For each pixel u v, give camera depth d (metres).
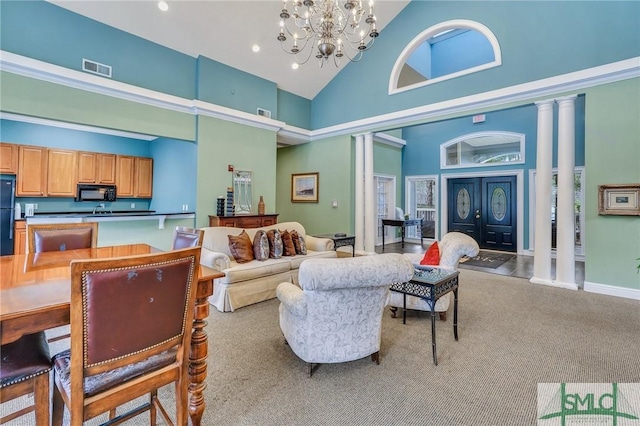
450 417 1.63
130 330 1.11
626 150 3.62
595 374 2.03
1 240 4.48
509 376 2.02
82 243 2.55
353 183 6.52
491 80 4.62
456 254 2.81
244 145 5.75
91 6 3.99
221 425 1.57
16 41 3.57
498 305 3.38
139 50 4.55
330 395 1.82
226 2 4.46
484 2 4.66
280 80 6.32
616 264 3.71
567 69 3.98
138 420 1.63
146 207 6.81
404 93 5.62
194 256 1.27
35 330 1.08
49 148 5.40
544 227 4.23
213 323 2.88
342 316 1.93
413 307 2.93
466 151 7.65
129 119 4.43
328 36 3.03
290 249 4.05
